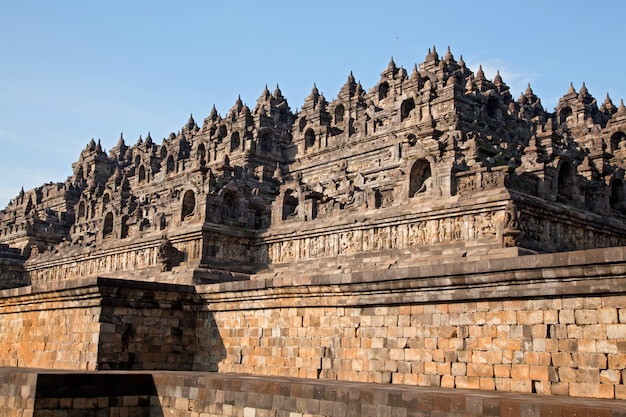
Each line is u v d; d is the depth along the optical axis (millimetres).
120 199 99812
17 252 99062
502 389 25641
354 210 55719
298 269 57125
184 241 63094
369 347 30422
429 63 95438
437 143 50688
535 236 46312
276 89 123062
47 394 29047
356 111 89875
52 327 39500
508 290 25891
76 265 83188
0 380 30797
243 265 62719
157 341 38094
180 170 102812
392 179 62844
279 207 63188
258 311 36062
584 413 18656
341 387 24141
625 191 57562
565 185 52125
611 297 23422
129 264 72125
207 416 28156
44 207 126062
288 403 25453
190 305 39562
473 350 26797
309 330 33219
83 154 137750
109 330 36438
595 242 51625
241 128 94375
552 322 24734
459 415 21031
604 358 23297
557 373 24312
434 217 48406
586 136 88625
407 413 22250
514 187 46812
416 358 28578
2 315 43969
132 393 30641
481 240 45438
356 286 30938
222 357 37531
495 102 79062
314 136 90875
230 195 64438
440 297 27969
